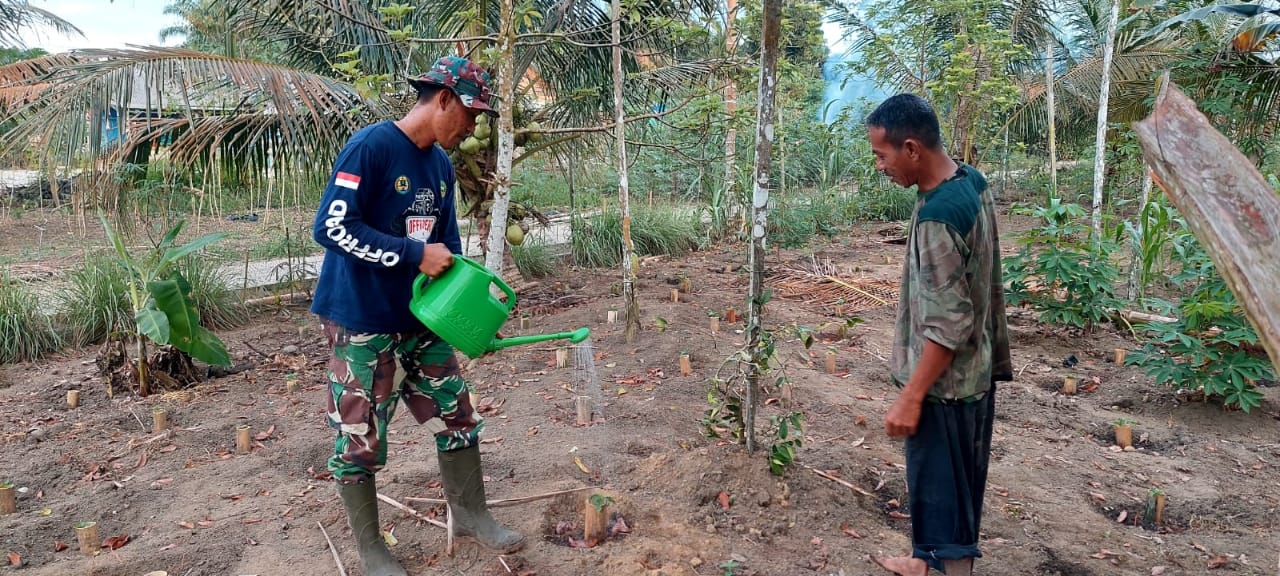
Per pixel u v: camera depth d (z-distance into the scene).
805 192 14.79
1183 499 3.67
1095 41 13.20
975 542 2.59
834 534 3.18
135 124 6.06
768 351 3.45
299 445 4.09
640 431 4.10
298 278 8.06
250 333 6.66
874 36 13.88
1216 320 4.68
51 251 10.70
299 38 7.32
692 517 3.20
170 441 4.21
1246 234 1.12
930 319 2.30
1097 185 8.12
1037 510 3.50
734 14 6.96
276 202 10.03
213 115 6.47
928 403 2.45
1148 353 4.82
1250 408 4.67
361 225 2.45
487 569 2.89
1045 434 4.42
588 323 6.44
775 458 3.41
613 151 9.42
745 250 9.62
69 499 3.58
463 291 2.56
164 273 5.14
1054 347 6.02
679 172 14.03
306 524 3.28
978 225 2.32
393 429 4.29
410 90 6.63
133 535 3.25
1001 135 15.86
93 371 5.61
